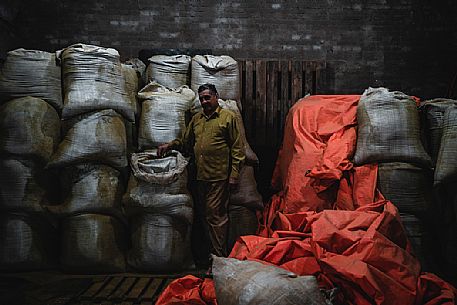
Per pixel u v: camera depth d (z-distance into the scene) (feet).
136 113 12.23
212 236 11.27
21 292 9.81
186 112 12.13
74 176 11.22
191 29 15.83
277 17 15.83
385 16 15.88
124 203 11.30
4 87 11.30
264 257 8.60
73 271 11.19
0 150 11.01
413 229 10.78
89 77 11.23
